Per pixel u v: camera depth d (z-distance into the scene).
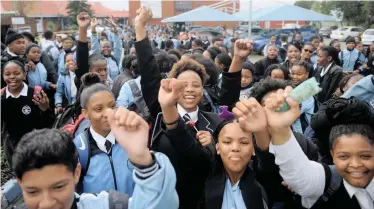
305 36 25.55
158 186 1.41
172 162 2.04
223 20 15.77
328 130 2.21
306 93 1.53
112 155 2.26
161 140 2.08
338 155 1.74
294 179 1.67
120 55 7.95
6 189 4.07
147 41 2.94
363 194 1.74
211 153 2.10
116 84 4.54
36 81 5.63
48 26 48.03
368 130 1.72
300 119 3.68
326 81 5.84
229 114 2.40
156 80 2.90
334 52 5.97
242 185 1.96
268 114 1.63
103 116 2.26
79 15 4.22
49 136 1.40
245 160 1.93
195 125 2.77
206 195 1.99
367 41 15.34
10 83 3.89
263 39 24.12
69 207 1.43
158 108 2.86
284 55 11.12
